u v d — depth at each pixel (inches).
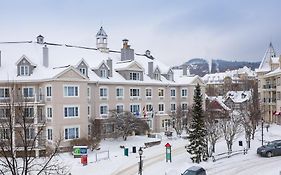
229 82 6914.4
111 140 2156.7
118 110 2290.8
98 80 2303.2
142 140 2170.3
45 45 2174.0
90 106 2266.2
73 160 1647.4
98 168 1492.4
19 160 1465.3
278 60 3383.4
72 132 1969.7
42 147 1697.8
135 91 2539.4
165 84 2711.6
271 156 1686.8
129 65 2492.6
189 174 1231.5
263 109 3048.7
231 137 1729.8
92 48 2684.5
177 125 2438.5
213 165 1521.9
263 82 3344.0
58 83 1931.6
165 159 1652.3
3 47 2223.2
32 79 1993.1
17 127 1322.6
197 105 1588.3
